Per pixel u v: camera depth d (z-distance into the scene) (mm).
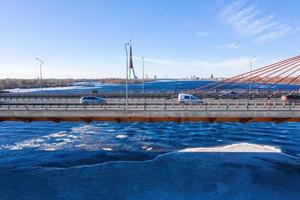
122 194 21641
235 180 23969
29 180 24453
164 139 39031
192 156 30562
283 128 46688
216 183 23453
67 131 45406
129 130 45719
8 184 23656
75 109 27766
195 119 27641
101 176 25203
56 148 34688
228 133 42781
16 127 49312
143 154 31703
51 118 27891
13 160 29875
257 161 28641
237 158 29688
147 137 40375
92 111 26969
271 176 24734
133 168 27109
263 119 27312
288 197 20938
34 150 33812
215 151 32375
